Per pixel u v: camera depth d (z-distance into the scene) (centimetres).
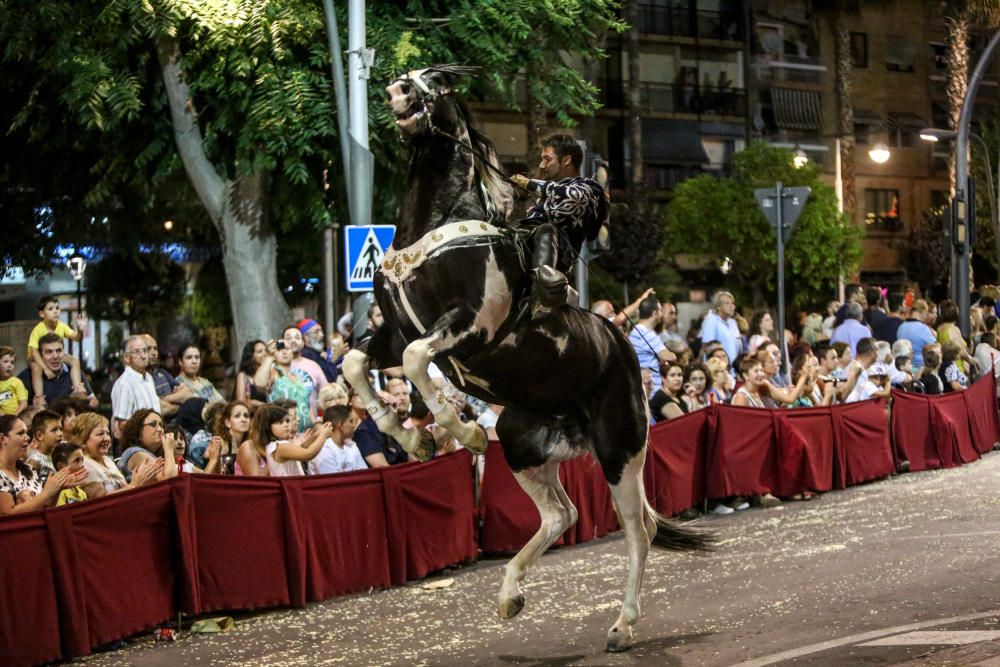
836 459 1365
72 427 859
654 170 4097
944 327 1830
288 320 1633
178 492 809
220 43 1406
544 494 719
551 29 1639
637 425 711
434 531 984
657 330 1458
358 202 1344
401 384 1087
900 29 4588
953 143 3894
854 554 940
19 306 2855
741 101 4288
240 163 1491
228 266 1605
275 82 1426
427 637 753
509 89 1648
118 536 773
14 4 1469
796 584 838
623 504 712
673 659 653
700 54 4219
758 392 1365
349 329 1571
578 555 1040
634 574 705
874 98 4547
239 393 1221
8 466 795
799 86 4388
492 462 1060
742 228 3306
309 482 889
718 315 1497
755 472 1263
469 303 625
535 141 3042
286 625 815
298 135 1471
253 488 853
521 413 706
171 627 808
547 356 665
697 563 952
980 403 1681
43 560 724
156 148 1599
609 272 3250
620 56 4003
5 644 700
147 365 1101
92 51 1452
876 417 1445
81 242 2159
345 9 1505
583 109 1736
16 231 2081
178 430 886
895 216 4584
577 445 717
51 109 1650
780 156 3366
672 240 3403
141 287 2570
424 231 641
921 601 759
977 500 1217
